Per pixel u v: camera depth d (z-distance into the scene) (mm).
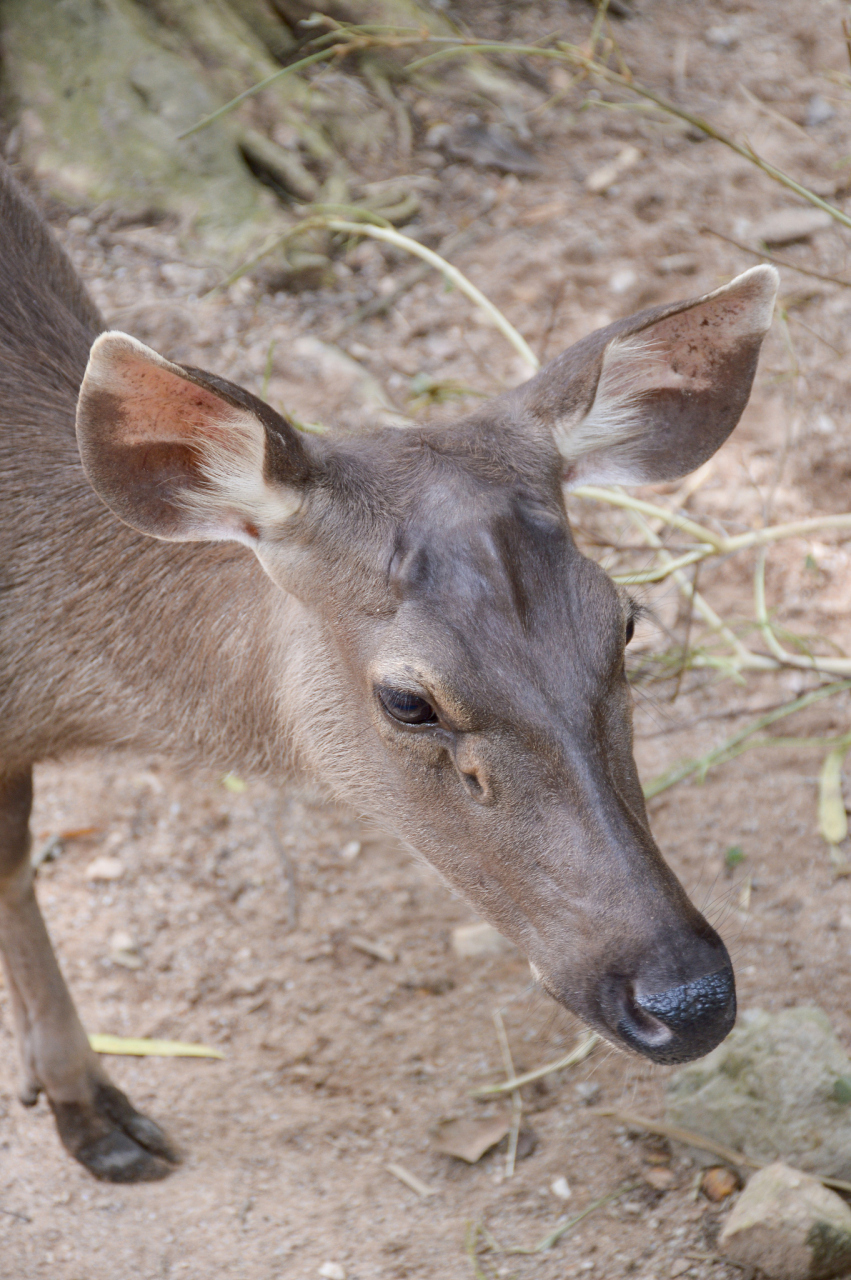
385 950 7746
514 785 4945
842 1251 5750
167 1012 7477
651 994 4699
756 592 8844
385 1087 7027
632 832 4898
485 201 12164
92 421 5117
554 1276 6020
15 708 6328
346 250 11719
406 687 5051
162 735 6297
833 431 10164
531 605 4984
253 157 11906
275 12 12586
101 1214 6422
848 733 8641
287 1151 6723
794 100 12703
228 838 8445
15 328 6645
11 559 6207
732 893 7695
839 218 8617
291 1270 6113
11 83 11555
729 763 8539
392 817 5551
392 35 12617
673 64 13117
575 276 11422
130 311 10898
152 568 6098
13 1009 6727
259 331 10984
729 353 5758
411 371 10859
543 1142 6684
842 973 7199
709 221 11711
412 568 5102
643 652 9008
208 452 5375
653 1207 6266
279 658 5812
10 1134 6805
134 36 11742
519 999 7418
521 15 13445
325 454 5438
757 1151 6328
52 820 8531
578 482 5941
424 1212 6391
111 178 11461
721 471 10094
